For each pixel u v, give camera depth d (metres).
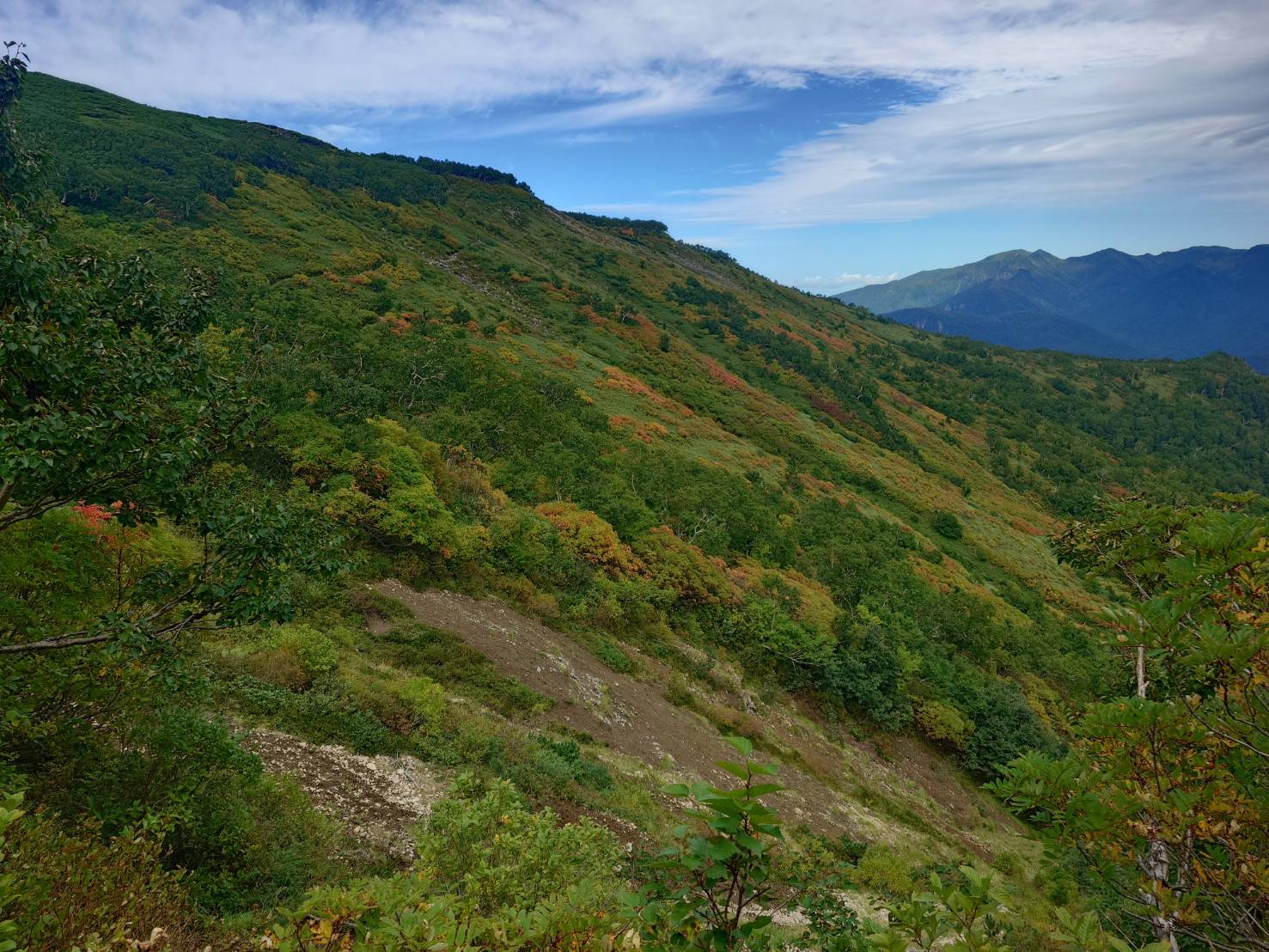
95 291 7.59
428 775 14.34
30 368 6.11
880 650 39.09
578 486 47.75
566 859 7.64
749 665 37.16
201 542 13.04
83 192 99.44
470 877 6.95
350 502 26.33
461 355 73.38
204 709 12.84
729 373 139.38
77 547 8.27
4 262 5.99
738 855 2.52
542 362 96.94
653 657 32.03
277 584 7.79
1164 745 3.24
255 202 128.75
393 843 11.22
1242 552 3.22
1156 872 3.40
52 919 4.29
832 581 56.34
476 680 21.62
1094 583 5.62
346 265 109.81
